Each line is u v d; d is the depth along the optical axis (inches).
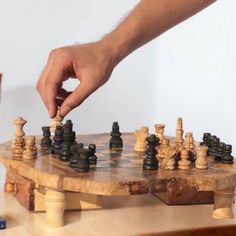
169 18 37.1
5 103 65.1
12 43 64.9
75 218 36.9
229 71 67.5
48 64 37.1
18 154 39.1
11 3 64.3
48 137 43.4
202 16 70.5
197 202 41.3
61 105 37.8
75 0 67.7
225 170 38.2
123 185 33.0
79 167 35.1
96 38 69.2
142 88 73.7
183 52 73.3
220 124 69.2
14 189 42.4
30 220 36.5
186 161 38.0
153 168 37.0
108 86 71.3
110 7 69.7
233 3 66.2
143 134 44.4
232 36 66.7
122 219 37.1
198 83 71.9
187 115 73.5
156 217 37.7
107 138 49.7
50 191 34.9
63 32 67.6
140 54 73.0
